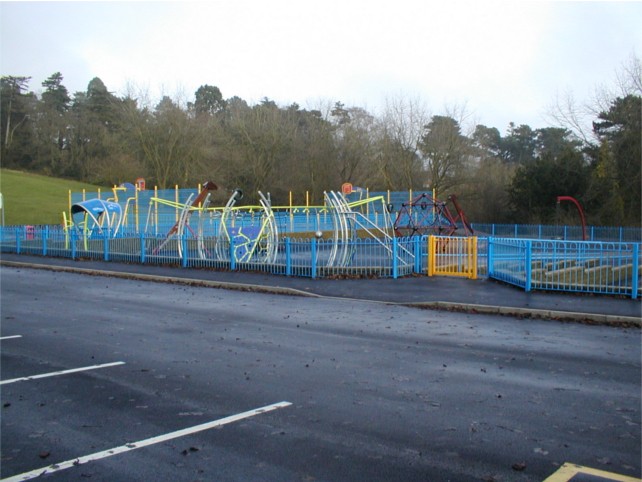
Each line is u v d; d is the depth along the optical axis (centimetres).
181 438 520
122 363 795
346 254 1845
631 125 4247
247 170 5691
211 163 5706
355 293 1509
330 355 847
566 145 5194
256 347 902
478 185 5503
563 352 870
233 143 5812
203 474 446
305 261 1802
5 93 8262
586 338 978
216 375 732
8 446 505
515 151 9044
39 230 2775
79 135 8025
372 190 5766
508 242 1559
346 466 457
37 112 8262
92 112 8162
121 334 1004
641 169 4116
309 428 543
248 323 1122
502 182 5575
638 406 608
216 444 505
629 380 712
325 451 488
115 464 467
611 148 4362
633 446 498
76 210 3042
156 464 466
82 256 2500
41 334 999
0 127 8231
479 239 1742
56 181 7238
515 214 5091
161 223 3541
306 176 5778
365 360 816
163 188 5444
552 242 1490
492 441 509
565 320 1150
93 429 544
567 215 4494
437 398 636
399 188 5728
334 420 564
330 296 1486
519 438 517
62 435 530
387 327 1080
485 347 906
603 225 4250
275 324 1112
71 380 710
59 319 1158
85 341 942
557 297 1347
